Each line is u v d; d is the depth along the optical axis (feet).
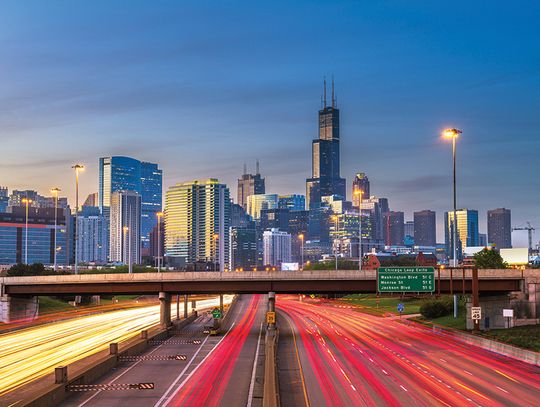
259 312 554.46
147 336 314.55
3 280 405.80
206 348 301.43
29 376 216.54
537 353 238.89
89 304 611.47
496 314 335.47
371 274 334.03
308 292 346.13
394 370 228.84
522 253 626.23
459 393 185.78
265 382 185.06
